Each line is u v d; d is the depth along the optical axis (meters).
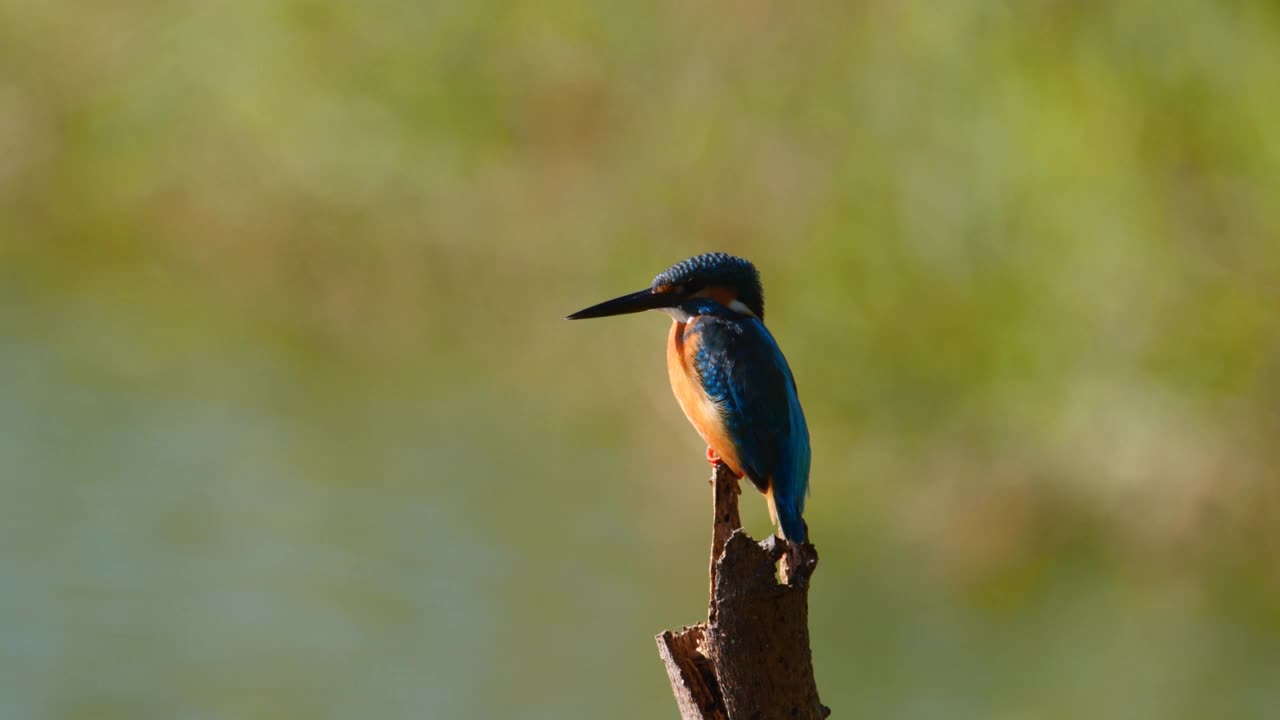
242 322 20.31
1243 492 15.01
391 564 13.70
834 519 15.71
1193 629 13.39
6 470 15.51
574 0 19.88
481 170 20.25
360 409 17.41
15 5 24.14
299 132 21.33
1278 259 15.34
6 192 23.84
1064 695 12.03
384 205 20.64
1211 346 15.55
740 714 5.56
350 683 12.00
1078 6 16.31
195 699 11.59
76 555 13.94
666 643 5.87
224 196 22.09
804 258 17.47
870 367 17.09
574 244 19.11
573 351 18.33
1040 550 15.21
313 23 21.33
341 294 20.61
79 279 22.02
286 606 12.93
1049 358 16.22
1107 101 16.08
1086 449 15.71
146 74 23.22
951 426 16.61
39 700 11.74
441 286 20.02
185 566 13.60
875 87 17.53
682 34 19.25
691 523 14.71
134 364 18.73
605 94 19.73
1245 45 15.45
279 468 15.70
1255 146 15.45
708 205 18.23
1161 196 15.84
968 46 16.78
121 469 15.55
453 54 20.53
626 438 16.72
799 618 5.50
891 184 17.17
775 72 18.38
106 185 23.42
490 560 13.88
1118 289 15.94
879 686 12.30
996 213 16.53
